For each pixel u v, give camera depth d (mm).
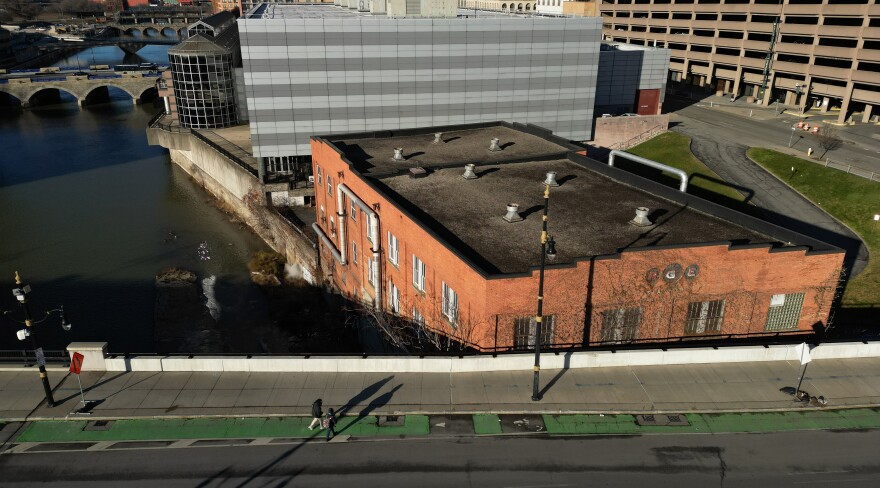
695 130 75188
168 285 51062
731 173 59281
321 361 26328
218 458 21812
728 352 26219
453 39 58812
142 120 114875
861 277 40750
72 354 24703
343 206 41438
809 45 84125
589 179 38375
